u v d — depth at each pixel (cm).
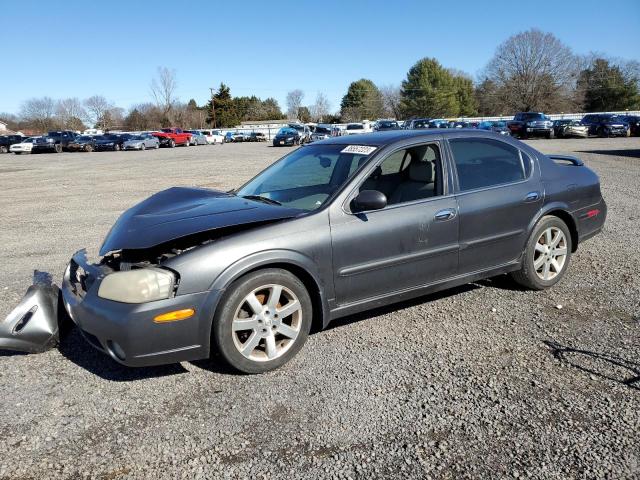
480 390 322
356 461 261
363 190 389
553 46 7600
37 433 290
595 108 7906
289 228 353
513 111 8088
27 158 3116
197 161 2391
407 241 397
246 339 347
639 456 258
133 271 319
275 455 267
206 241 344
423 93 8756
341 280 374
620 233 700
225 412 306
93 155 3278
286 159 489
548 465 254
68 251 694
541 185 473
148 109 9238
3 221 938
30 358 382
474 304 462
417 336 401
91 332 328
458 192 426
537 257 484
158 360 320
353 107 10050
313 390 328
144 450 273
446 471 252
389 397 317
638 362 351
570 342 383
